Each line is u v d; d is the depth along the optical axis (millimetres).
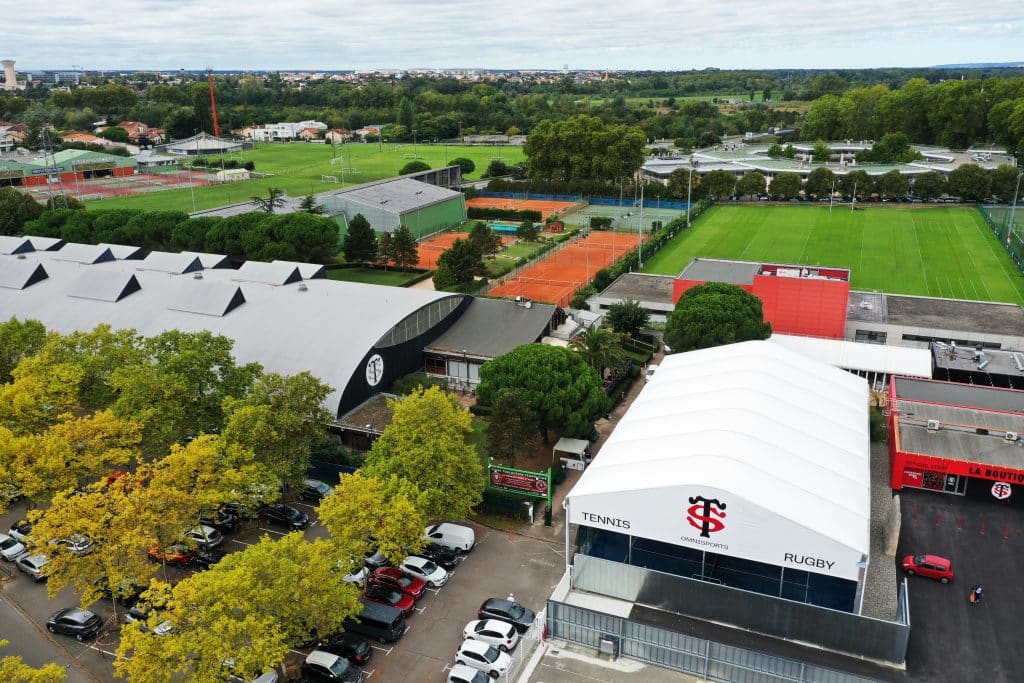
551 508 62219
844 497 48469
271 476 57125
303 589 41719
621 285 114438
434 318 87875
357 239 132375
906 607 44781
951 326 92938
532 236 157875
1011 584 51812
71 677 46156
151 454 62125
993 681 43000
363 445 72062
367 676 45406
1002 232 147250
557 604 47438
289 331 80500
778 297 95750
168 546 51531
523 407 63031
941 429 67062
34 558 55969
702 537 47375
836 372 69688
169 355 66625
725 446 51688
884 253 141125
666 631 45062
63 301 93875
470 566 55844
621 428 59188
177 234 131000
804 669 42188
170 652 37969
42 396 63125
